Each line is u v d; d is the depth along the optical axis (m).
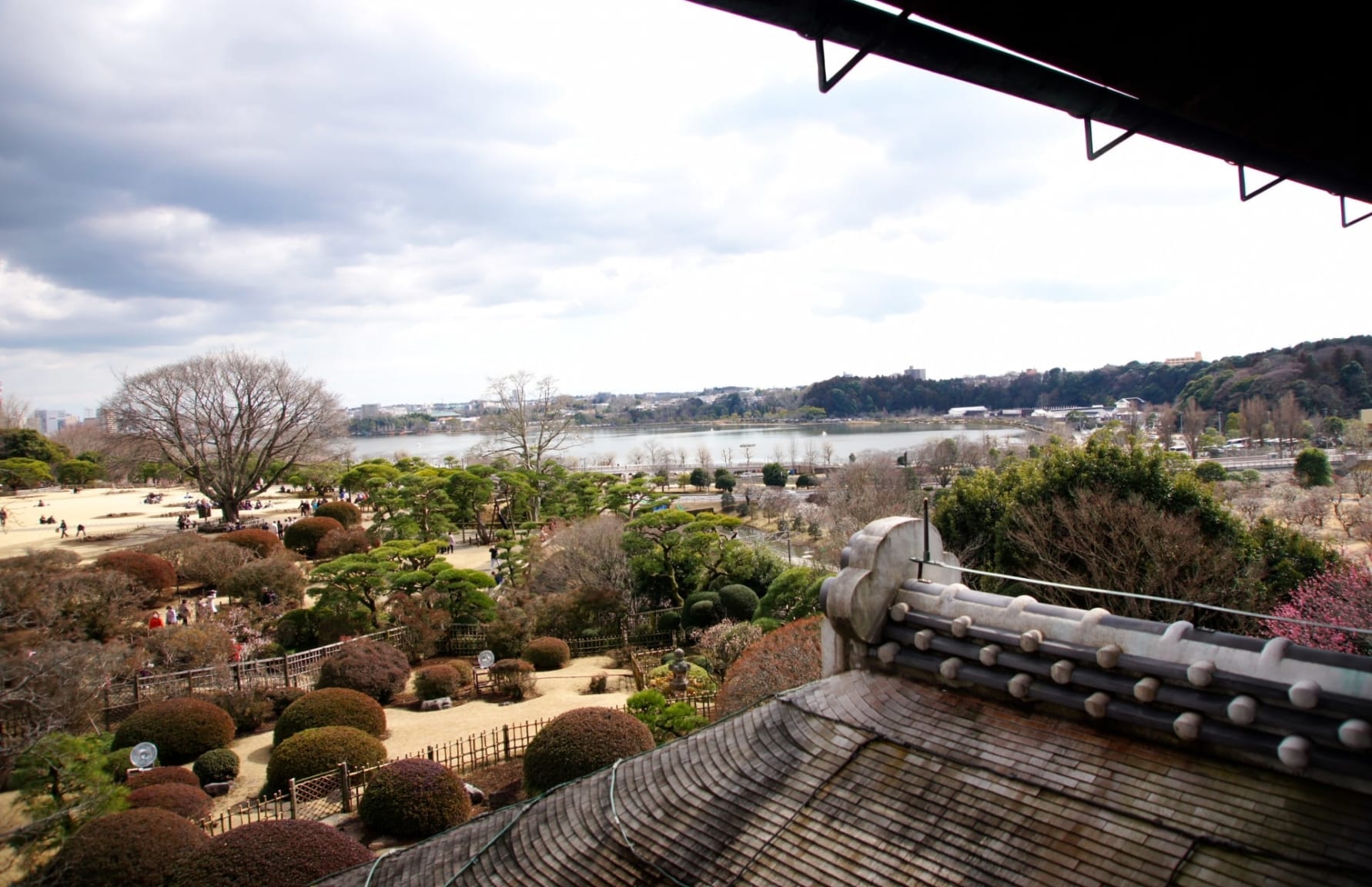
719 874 5.90
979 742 6.11
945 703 6.64
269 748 22.36
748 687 18.77
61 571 30.00
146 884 13.06
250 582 35.69
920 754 6.23
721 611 31.80
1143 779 5.24
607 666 29.64
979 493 26.45
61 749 15.53
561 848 6.84
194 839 13.96
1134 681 5.56
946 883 5.16
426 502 50.38
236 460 61.66
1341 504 41.75
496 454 70.56
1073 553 22.50
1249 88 4.79
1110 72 4.57
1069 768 5.56
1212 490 22.77
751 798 6.48
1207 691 5.18
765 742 7.04
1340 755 4.55
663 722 19.50
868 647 7.34
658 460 112.25
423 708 25.27
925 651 6.93
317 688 25.48
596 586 33.88
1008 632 6.36
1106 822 5.09
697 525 34.84
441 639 31.92
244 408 59.88
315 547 48.34
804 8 3.85
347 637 30.17
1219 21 4.18
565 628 32.50
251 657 29.11
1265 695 4.89
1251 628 19.28
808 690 7.45
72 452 104.94
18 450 90.44
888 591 7.33
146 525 60.47
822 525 49.38
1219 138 5.68
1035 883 4.93
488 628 30.81
